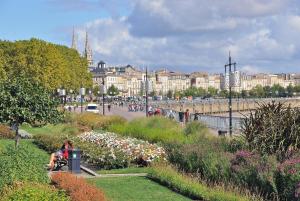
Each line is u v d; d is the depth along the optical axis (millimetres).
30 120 38750
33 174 19312
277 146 24391
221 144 28250
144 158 31328
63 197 16688
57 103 40250
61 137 43188
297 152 23031
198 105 136125
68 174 21281
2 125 51125
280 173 20516
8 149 20734
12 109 37750
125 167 31375
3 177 18578
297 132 24281
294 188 19734
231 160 23969
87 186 19359
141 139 42625
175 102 142625
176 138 38531
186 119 57969
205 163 25156
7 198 16000
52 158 31422
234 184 22625
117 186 24969
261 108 26359
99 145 36594
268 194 20875
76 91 141250
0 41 109000
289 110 25250
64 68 113000
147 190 23906
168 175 25641
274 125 24953
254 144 25172
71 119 64562
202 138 33469
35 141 46219
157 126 46688
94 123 58344
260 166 21656
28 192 16156
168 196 22516
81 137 42125
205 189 22297
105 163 31422
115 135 42562
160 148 32469
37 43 107938
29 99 38156
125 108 131250
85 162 34188
